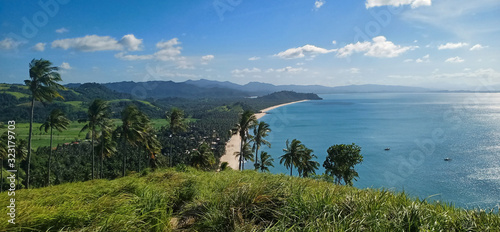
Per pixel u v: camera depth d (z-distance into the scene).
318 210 4.36
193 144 118.50
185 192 6.65
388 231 3.83
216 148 122.38
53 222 3.74
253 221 4.05
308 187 6.21
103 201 4.52
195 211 4.86
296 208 4.38
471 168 86.56
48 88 25.45
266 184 5.41
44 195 6.31
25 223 3.65
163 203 5.33
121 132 35.97
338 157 38.50
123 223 3.80
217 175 11.61
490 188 66.25
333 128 195.62
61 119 34.06
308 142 143.75
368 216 4.16
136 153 71.50
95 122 32.94
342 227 3.67
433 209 4.89
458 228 4.19
